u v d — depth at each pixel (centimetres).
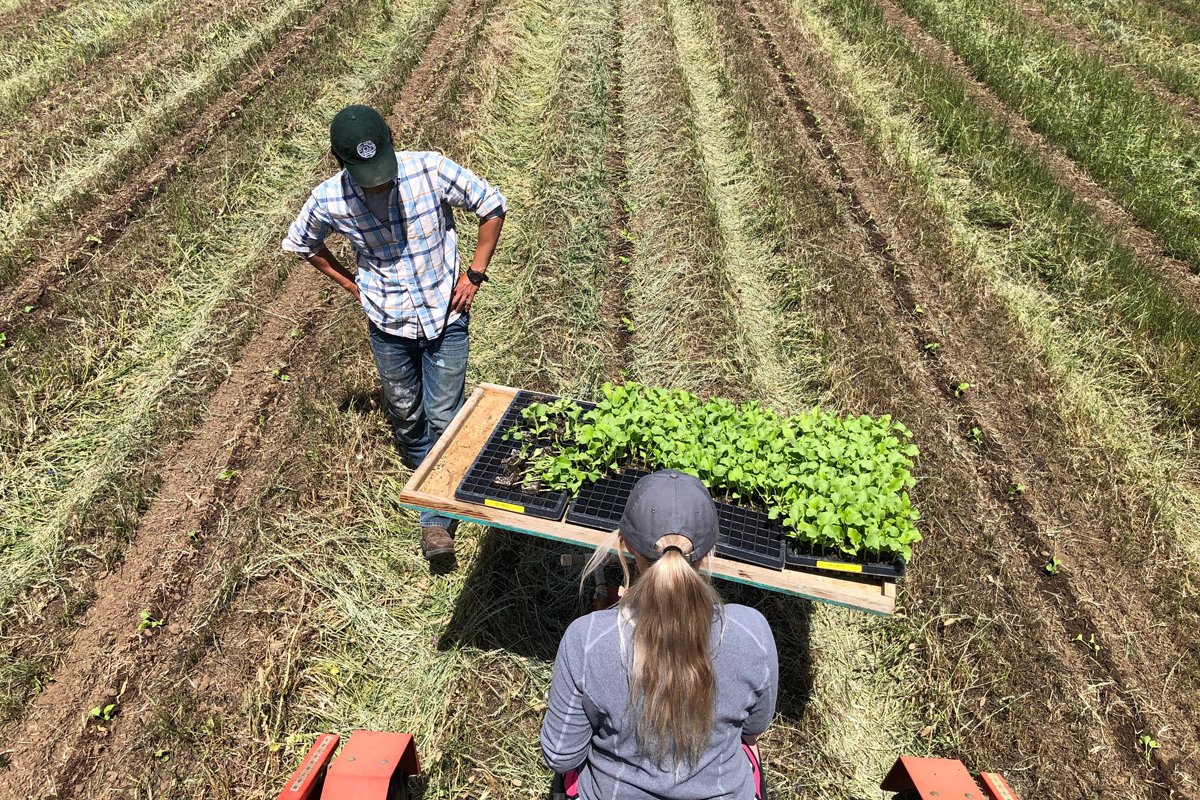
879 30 1161
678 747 223
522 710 413
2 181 762
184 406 568
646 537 228
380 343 452
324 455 536
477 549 486
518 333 652
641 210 814
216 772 378
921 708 424
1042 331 671
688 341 658
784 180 840
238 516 498
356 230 409
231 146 830
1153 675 445
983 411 605
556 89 995
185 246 704
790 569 360
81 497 504
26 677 408
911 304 702
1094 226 775
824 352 646
